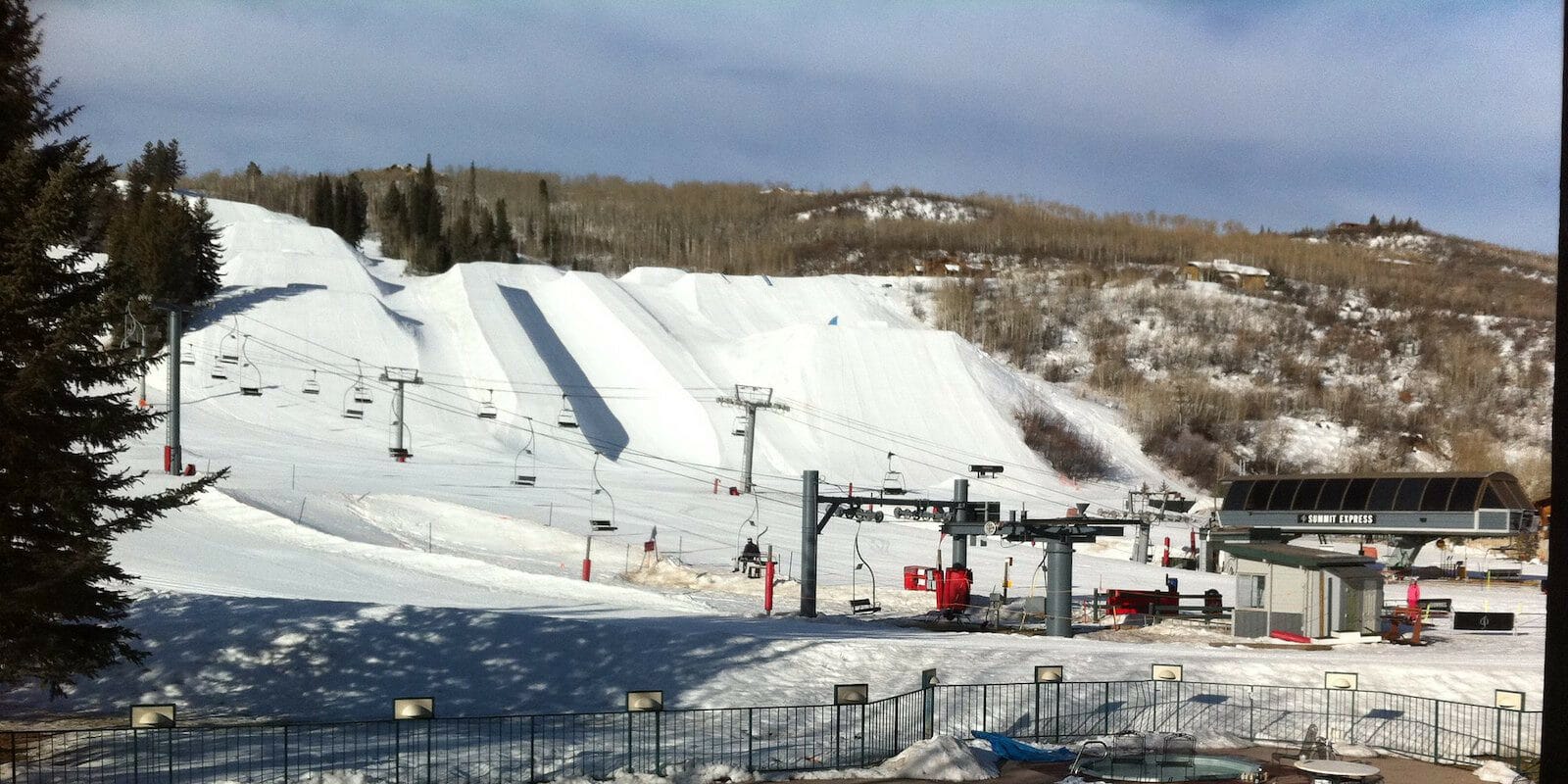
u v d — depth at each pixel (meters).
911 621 45.72
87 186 25.19
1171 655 35.78
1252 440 126.44
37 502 23.16
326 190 196.62
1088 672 33.16
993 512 44.69
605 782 22.84
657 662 32.41
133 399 87.19
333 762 23.81
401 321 112.31
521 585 47.00
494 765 23.89
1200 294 167.12
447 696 30.56
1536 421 135.62
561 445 95.38
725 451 101.31
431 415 95.31
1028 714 29.83
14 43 24.80
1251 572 43.69
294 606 34.06
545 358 111.75
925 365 118.94
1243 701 31.16
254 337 102.19
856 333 120.25
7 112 24.78
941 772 23.78
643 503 76.56
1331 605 42.25
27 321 23.20
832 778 23.61
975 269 186.75
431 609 34.38
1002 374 124.00
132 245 99.44
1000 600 48.72
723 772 23.55
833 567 62.75
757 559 58.12
